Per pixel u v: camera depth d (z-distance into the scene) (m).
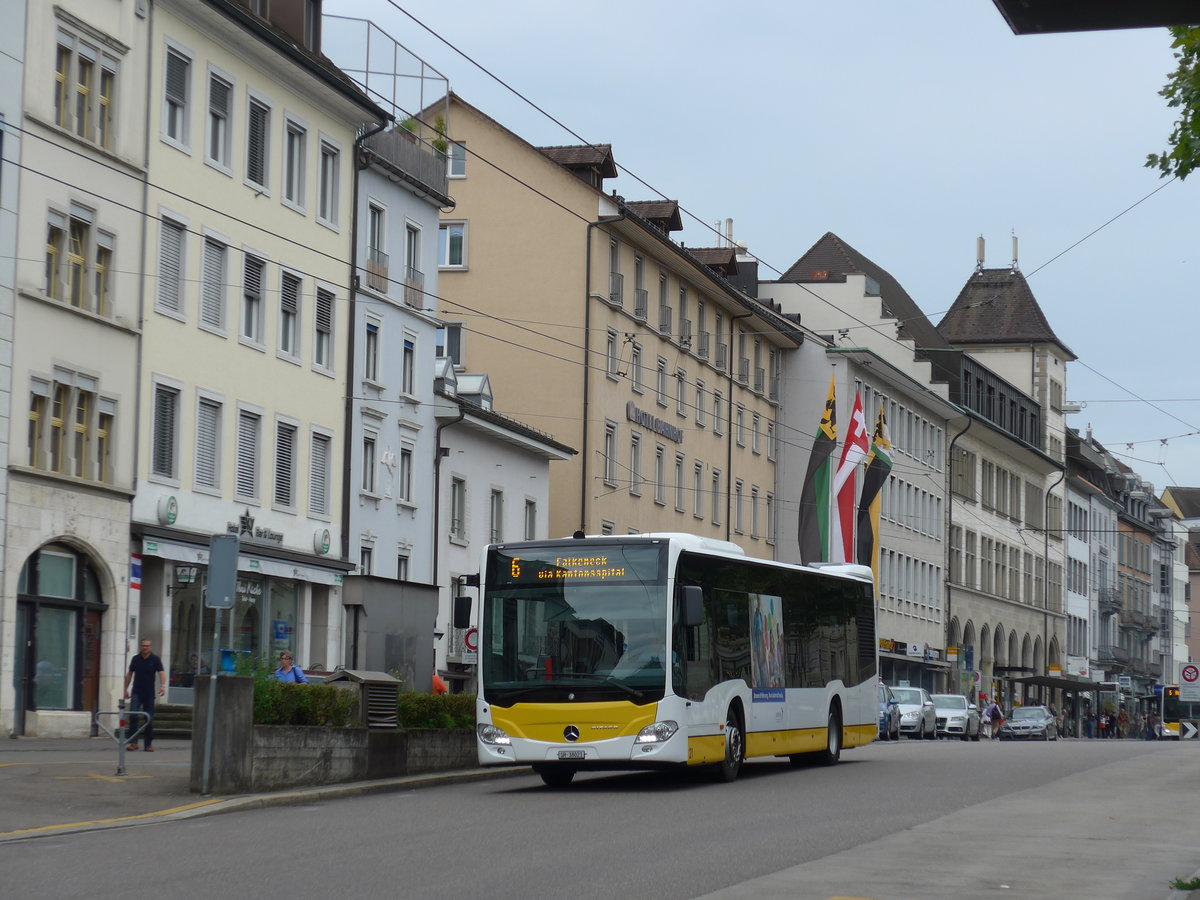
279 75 41.16
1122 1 9.07
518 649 24.73
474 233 59.94
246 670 22.19
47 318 32.72
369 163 45.34
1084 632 116.94
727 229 85.50
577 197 59.16
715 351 71.12
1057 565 111.50
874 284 90.00
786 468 79.88
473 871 13.92
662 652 24.30
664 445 65.19
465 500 50.66
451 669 49.34
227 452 38.81
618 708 24.16
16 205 31.89
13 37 31.91
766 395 77.69
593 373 58.56
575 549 24.95
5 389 31.47
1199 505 166.75
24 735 31.75
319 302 43.16
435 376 49.47
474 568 51.16
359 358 45.00
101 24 34.50
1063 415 114.88
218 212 38.53
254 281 40.31
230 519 38.81
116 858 14.62
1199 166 18.59
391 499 46.31
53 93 33.06
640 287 63.12
